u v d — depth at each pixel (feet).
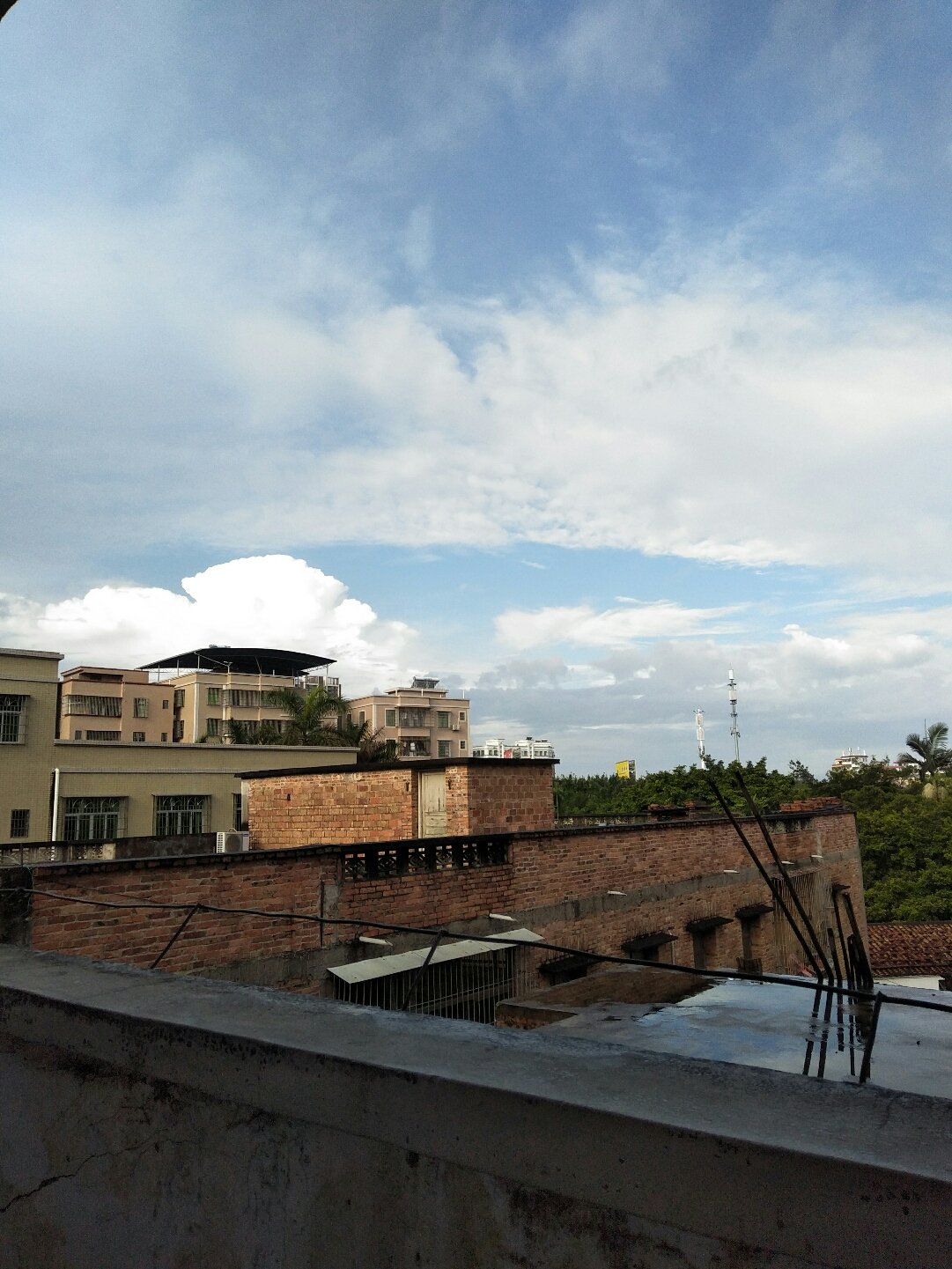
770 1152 4.08
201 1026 6.35
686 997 12.00
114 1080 6.93
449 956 36.01
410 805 53.93
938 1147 4.02
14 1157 7.61
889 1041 9.58
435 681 289.12
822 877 73.31
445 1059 5.48
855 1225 3.83
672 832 54.60
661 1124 4.39
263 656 247.70
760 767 131.85
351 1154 5.52
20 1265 7.42
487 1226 4.95
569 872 46.16
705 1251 4.24
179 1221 6.36
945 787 176.76
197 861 30.53
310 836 59.57
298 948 33.09
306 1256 5.64
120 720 223.71
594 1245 4.58
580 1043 5.82
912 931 88.33
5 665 104.42
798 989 12.28
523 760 53.83
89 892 27.71
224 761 118.42
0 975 8.29
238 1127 6.10
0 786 101.86
